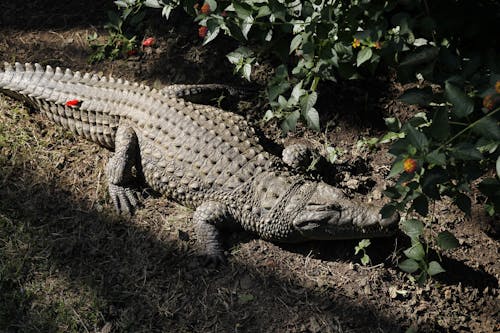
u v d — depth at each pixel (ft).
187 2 15.76
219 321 14.16
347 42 13.16
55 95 17.42
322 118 18.21
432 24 12.15
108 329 13.88
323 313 14.34
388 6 12.46
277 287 14.78
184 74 19.25
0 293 14.26
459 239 15.80
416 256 13.25
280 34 15.23
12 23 20.45
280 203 15.33
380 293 14.76
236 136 16.57
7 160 16.72
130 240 15.48
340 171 17.13
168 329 14.01
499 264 15.44
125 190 16.38
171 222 15.96
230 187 15.65
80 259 15.01
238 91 18.74
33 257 14.87
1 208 15.69
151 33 19.99
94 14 20.76
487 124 10.32
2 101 18.19
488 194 12.33
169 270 15.01
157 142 16.30
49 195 16.14
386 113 18.20
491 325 14.48
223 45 19.65
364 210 14.98
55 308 14.12
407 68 12.62
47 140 17.37
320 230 15.14
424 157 10.66
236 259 15.34
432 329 14.30
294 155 16.72
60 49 19.81
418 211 11.92
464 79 11.50
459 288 14.93
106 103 17.08
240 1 13.85
